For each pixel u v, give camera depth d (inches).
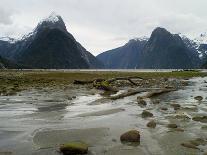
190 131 538.9
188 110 780.6
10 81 2110.0
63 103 952.9
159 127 574.2
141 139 485.4
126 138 477.1
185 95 1211.2
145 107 851.4
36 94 1252.5
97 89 1497.3
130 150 425.4
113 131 543.8
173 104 880.3
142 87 1642.5
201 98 1062.4
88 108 837.2
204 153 400.5
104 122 628.7
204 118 651.5
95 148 438.0
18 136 508.7
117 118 675.4
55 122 630.5
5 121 641.6
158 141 472.4
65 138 494.6
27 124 609.3
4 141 478.0
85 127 577.9
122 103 942.4
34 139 488.7
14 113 749.9
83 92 1346.0
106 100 1013.2
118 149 430.9
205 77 3093.0
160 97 1138.0
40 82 2065.7
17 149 434.6
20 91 1396.4
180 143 459.5
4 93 1272.1
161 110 791.1
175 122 621.3
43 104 928.3
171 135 509.0
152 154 406.9
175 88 1547.7
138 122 625.6
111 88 1419.8
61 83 1980.8
